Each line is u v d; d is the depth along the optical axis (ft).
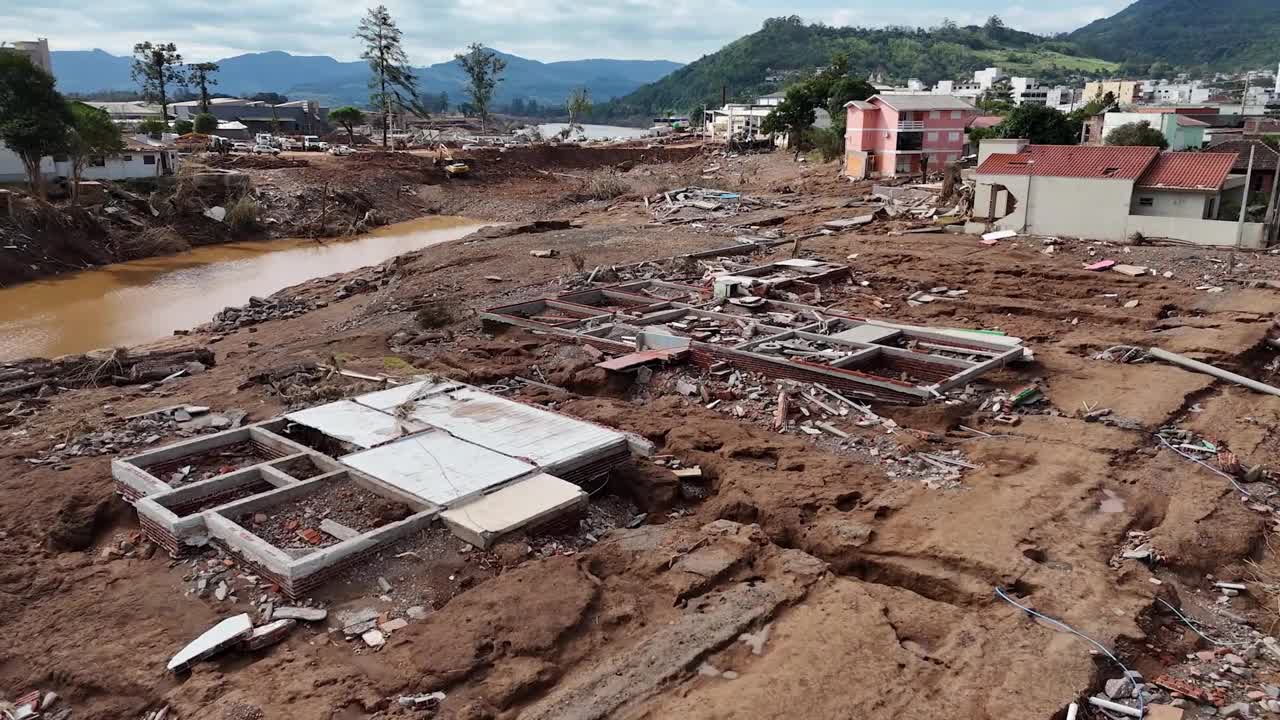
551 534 35.73
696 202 161.89
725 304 76.43
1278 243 98.02
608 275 91.35
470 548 33.47
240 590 31.94
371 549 32.68
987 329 69.56
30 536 37.11
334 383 56.39
